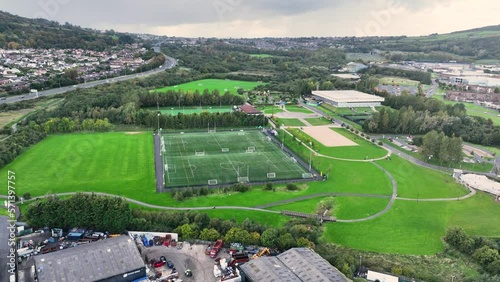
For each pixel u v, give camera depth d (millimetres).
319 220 153750
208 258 124125
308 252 121250
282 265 114188
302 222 150875
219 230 137875
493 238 144875
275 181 193500
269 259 116312
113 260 111812
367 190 187500
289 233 133375
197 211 158125
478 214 165875
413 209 168750
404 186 194250
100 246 116188
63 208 136125
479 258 129250
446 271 124438
